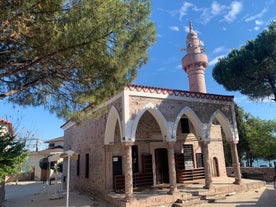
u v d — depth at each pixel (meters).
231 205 11.48
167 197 12.02
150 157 16.09
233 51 17.03
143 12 7.01
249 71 15.20
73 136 21.39
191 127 18.56
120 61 6.64
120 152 15.49
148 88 13.15
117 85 7.24
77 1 5.66
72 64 6.58
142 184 15.28
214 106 15.63
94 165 16.00
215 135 20.06
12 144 8.80
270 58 14.38
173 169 12.79
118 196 12.58
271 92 15.92
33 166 36.16
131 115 12.29
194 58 22.11
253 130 28.95
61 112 8.16
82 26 5.46
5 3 5.08
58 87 7.64
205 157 14.31
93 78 6.88
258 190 15.19
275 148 26.80
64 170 22.61
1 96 6.87
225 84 16.98
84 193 16.94
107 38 6.18
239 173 15.38
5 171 8.08
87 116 8.45
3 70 7.14
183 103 14.35
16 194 19.38
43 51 5.89
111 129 14.47
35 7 5.25
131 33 6.89
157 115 13.23
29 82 7.76
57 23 5.53
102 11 5.62
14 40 5.88
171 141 13.12
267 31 14.57
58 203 13.41
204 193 13.06
